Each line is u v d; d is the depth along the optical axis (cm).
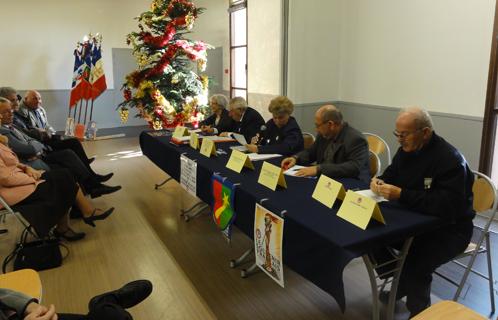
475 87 339
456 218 171
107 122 724
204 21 713
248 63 557
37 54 650
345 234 144
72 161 340
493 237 289
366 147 229
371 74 445
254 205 186
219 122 376
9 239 301
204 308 210
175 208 357
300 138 283
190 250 277
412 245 180
